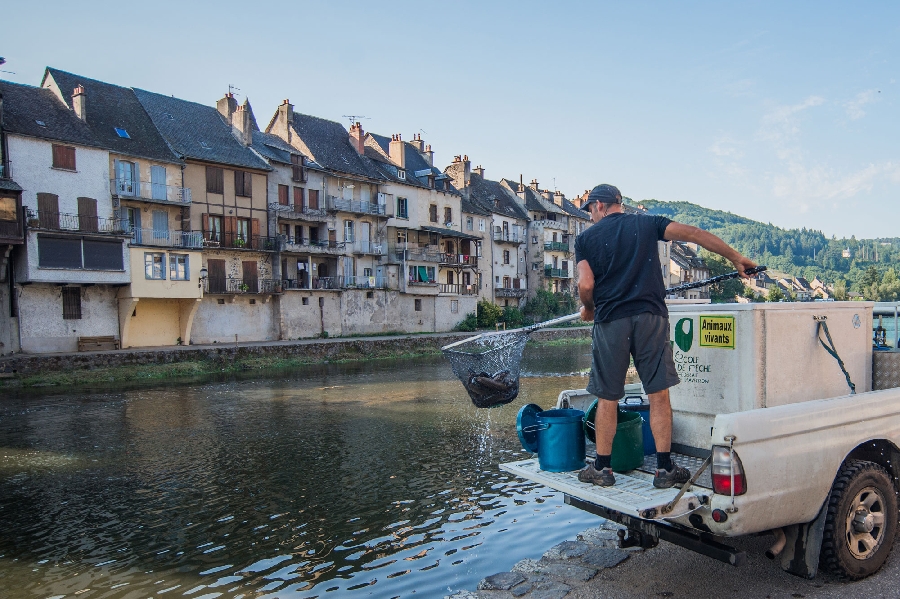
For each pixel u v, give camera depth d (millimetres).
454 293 54156
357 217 47031
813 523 4227
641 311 4020
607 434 4176
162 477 10750
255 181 39719
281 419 16500
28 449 13227
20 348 28422
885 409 4594
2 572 6797
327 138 48625
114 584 6438
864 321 5215
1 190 26750
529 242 68250
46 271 28281
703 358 4809
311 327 42562
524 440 4906
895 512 4531
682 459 4812
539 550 6801
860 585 4273
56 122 30719
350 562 6781
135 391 22828
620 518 4281
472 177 67188
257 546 7398
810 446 4012
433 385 24172
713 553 3795
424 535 7492
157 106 38062
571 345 50656
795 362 4660
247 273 38969
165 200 33969
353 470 10891
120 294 32000
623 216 4215
